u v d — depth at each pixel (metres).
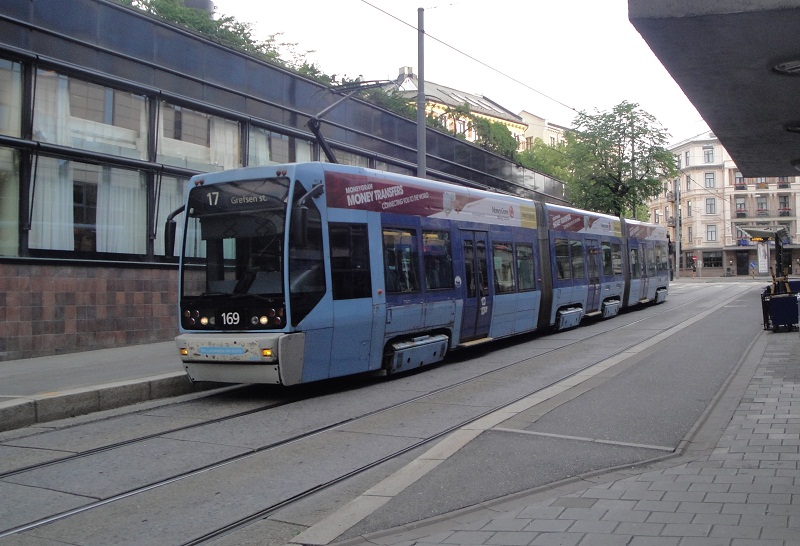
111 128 15.22
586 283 20.42
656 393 9.56
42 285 13.70
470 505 5.43
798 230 77.25
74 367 12.14
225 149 17.83
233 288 10.18
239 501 5.84
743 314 22.62
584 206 38.56
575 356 13.85
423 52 18.41
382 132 23.66
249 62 18.41
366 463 6.88
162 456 7.27
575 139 39.03
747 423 7.58
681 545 4.31
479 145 32.56
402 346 11.98
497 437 7.41
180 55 16.61
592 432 7.55
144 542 4.99
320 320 10.20
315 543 4.84
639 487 5.57
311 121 16.06
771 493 5.24
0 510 5.70
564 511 5.10
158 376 10.88
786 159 10.61
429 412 9.10
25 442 7.95
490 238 15.23
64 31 14.22
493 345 16.72
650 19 5.13
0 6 13.17
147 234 16.08
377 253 11.51
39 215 13.89
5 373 11.48
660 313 24.45
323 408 9.61
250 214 10.26
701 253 80.00
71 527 5.30
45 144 13.82
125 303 15.30
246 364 9.81
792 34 5.37
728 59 5.94
